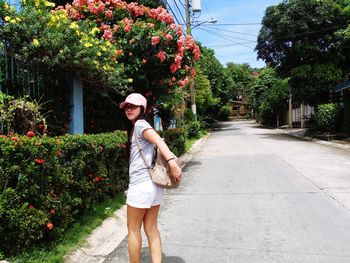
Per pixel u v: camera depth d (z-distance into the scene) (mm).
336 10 22156
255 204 7219
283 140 22641
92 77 7613
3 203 4090
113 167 7195
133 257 3941
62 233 4957
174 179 3891
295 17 22453
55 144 4777
